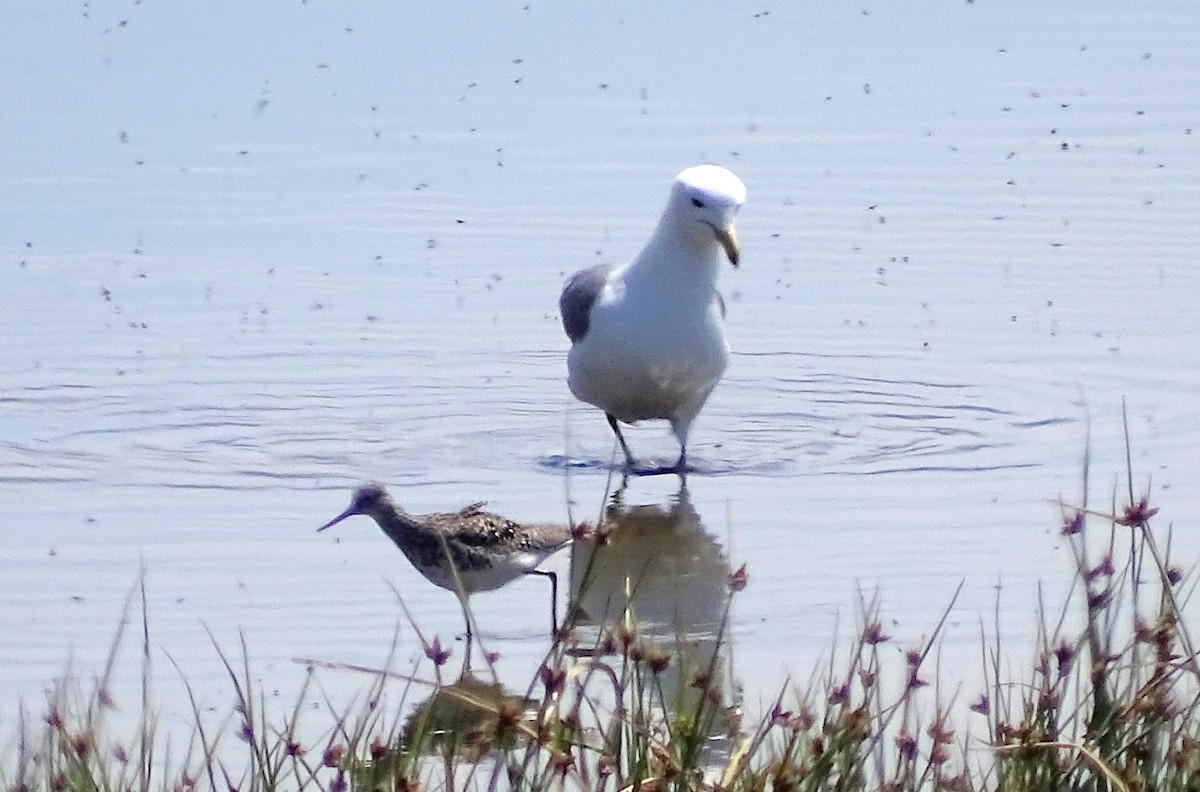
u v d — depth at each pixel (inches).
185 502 543.5
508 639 451.2
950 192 807.1
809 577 486.6
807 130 868.6
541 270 737.0
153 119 869.8
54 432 598.2
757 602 470.6
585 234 766.5
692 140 857.5
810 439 605.0
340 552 507.8
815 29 992.9
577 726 326.0
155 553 504.1
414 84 914.7
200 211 782.5
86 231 762.2
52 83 902.4
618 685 340.8
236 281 723.4
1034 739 330.3
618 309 580.1
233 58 934.4
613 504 547.5
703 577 489.1
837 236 768.3
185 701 416.5
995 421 612.7
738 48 965.2
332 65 932.6
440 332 685.9
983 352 666.2
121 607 467.8
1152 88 917.2
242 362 657.6
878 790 340.2
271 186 807.1
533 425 618.8
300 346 670.5
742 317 701.3
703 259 582.9
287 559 502.0
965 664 430.0
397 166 829.2
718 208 573.0
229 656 440.1
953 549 504.1
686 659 416.2
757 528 525.7
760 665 430.3
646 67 939.3
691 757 323.0
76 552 504.1
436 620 462.9
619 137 860.0
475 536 465.4
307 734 399.5
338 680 426.3
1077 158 841.5
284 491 553.9
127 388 633.6
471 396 637.9
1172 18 1007.0
